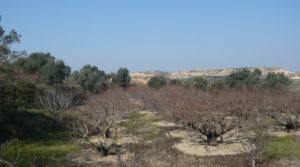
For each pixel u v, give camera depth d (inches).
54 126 717.3
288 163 406.0
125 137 589.3
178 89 1135.0
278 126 691.4
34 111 761.6
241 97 597.3
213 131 518.6
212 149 488.4
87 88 1358.3
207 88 1218.6
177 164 405.4
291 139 547.8
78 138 569.3
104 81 1561.3
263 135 569.9
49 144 545.6
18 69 1144.8
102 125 601.9
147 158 434.6
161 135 611.2
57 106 754.8
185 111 508.1
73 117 661.3
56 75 1235.2
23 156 453.4
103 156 456.4
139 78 3147.1
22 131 589.6
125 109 709.9
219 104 515.5
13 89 673.6
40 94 847.7
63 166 407.2
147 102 1034.1
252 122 663.1
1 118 581.9
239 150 459.5
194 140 548.4
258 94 687.7
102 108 589.6
